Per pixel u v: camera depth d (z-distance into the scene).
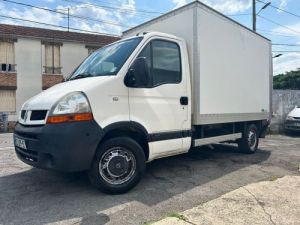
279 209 4.05
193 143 6.04
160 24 6.47
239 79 7.23
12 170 6.04
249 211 3.97
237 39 7.15
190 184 5.21
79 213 3.93
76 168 4.15
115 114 4.53
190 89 5.79
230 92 6.87
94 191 4.76
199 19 5.86
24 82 21.83
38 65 22.20
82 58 23.50
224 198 4.44
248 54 7.65
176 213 3.90
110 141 4.51
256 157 7.73
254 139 8.35
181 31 6.03
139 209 4.07
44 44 22.36
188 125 5.69
